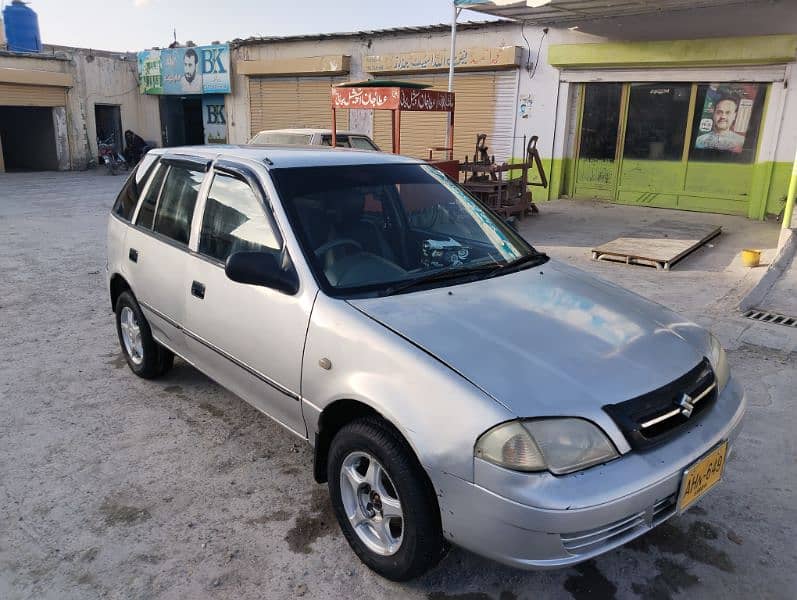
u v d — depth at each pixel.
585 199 14.21
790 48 10.73
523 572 2.81
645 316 3.11
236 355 3.42
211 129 22.16
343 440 2.75
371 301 2.89
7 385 4.65
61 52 22.34
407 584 2.73
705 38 11.65
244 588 2.70
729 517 3.18
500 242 3.74
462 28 15.04
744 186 12.02
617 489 2.25
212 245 3.64
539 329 2.75
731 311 6.30
